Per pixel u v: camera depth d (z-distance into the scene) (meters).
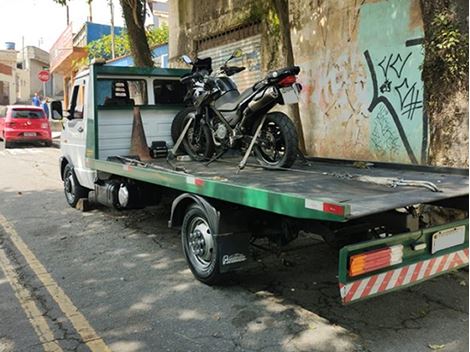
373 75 7.52
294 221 4.38
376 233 4.30
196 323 4.09
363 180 4.65
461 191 4.04
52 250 6.07
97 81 6.96
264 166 5.67
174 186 5.05
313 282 4.95
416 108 6.89
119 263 5.57
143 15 10.72
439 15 5.61
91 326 4.04
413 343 3.73
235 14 10.52
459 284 4.86
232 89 6.18
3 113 21.91
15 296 4.66
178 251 5.98
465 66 5.47
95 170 7.09
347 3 7.88
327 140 8.49
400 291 4.70
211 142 6.34
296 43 8.98
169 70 7.50
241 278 5.07
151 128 7.35
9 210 8.29
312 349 3.66
